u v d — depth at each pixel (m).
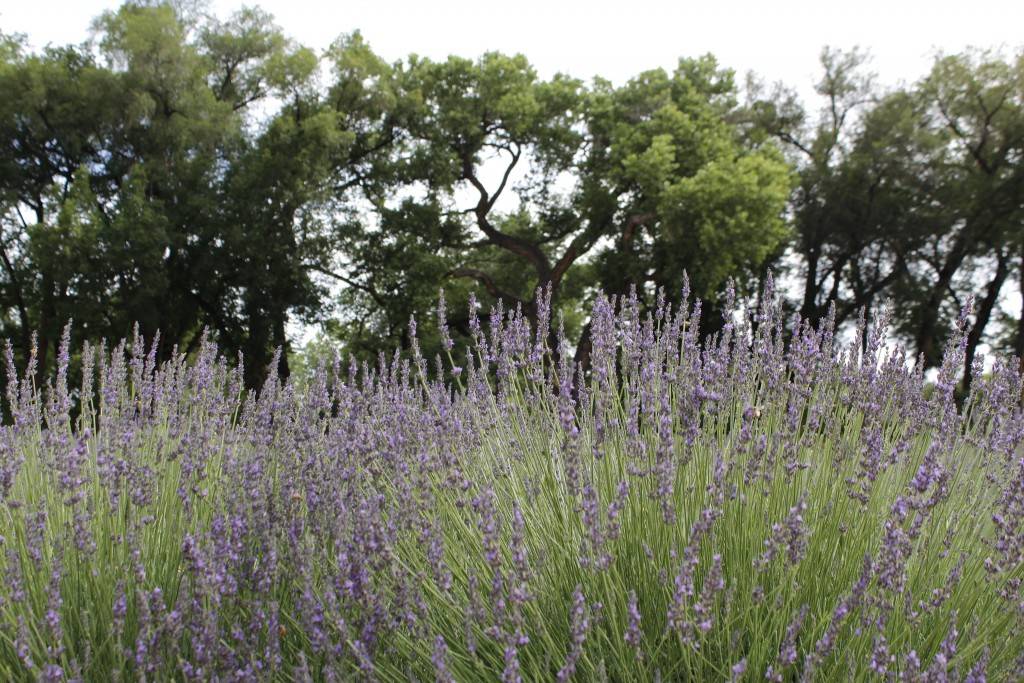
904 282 30.08
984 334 31.50
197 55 24.95
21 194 23.98
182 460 3.33
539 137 28.34
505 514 2.98
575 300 32.16
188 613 2.38
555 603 2.61
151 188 24.69
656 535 2.70
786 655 1.99
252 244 23.28
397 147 28.80
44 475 3.31
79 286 22.06
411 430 3.32
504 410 3.38
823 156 32.41
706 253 24.83
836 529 2.66
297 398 3.94
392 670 2.43
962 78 29.06
